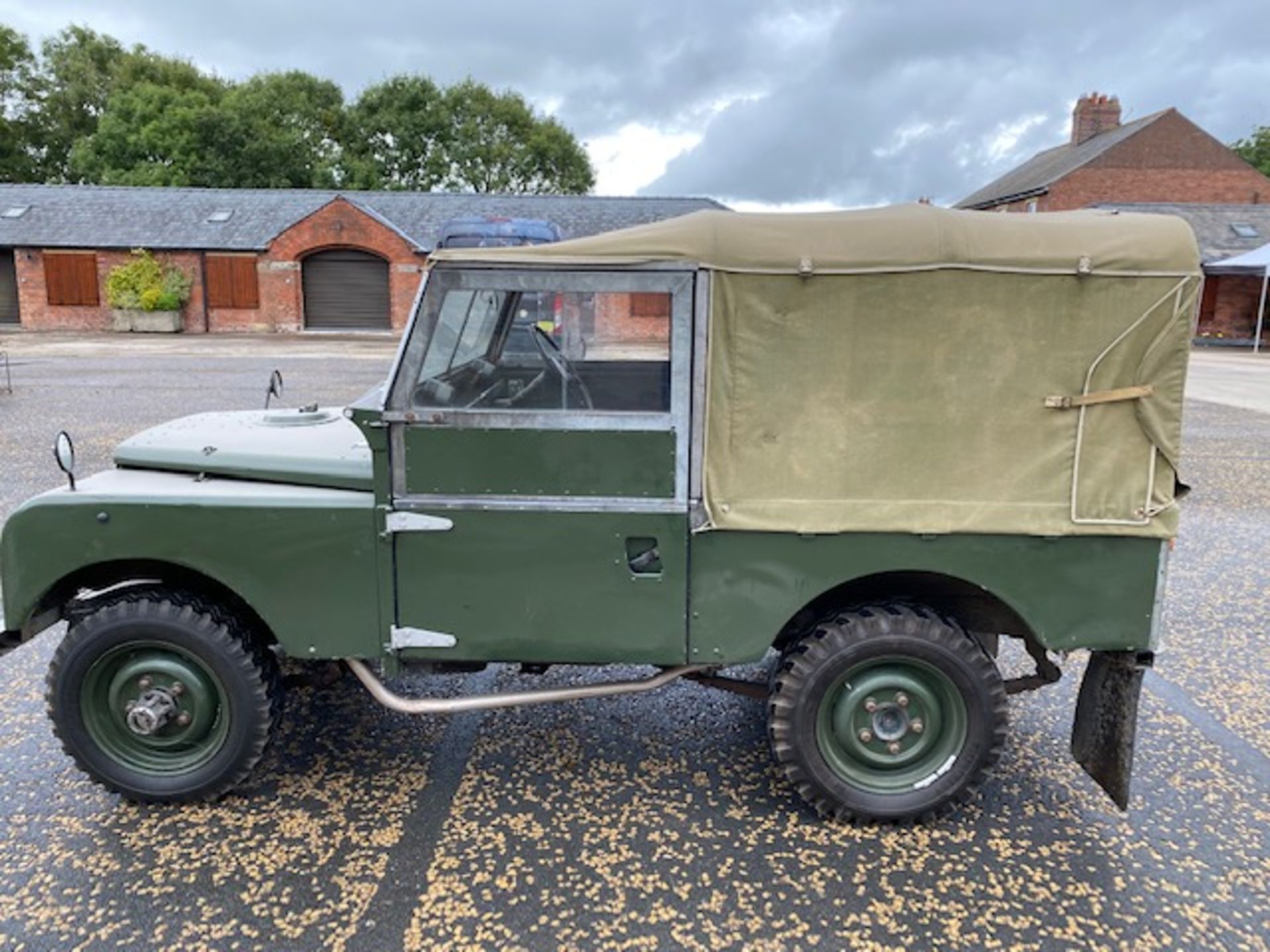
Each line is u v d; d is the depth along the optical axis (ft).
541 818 10.68
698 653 10.19
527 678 14.56
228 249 92.32
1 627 10.57
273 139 134.31
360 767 11.81
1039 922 9.00
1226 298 93.15
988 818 10.84
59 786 11.27
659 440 9.73
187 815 10.66
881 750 10.44
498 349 9.98
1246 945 8.71
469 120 155.33
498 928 8.83
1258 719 13.41
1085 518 9.75
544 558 10.00
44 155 153.79
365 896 9.27
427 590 10.11
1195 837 10.47
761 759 12.16
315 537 10.07
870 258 9.37
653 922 8.95
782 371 9.64
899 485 9.82
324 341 84.48
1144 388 9.54
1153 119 122.62
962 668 10.12
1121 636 10.02
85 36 156.76
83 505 10.03
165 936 8.68
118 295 91.86
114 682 10.60
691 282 9.51
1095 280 9.36
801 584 10.03
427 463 9.85
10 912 9.00
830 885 9.53
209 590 11.00
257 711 10.53
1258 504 26.58
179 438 11.37
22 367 59.06
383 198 100.68
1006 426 9.69
